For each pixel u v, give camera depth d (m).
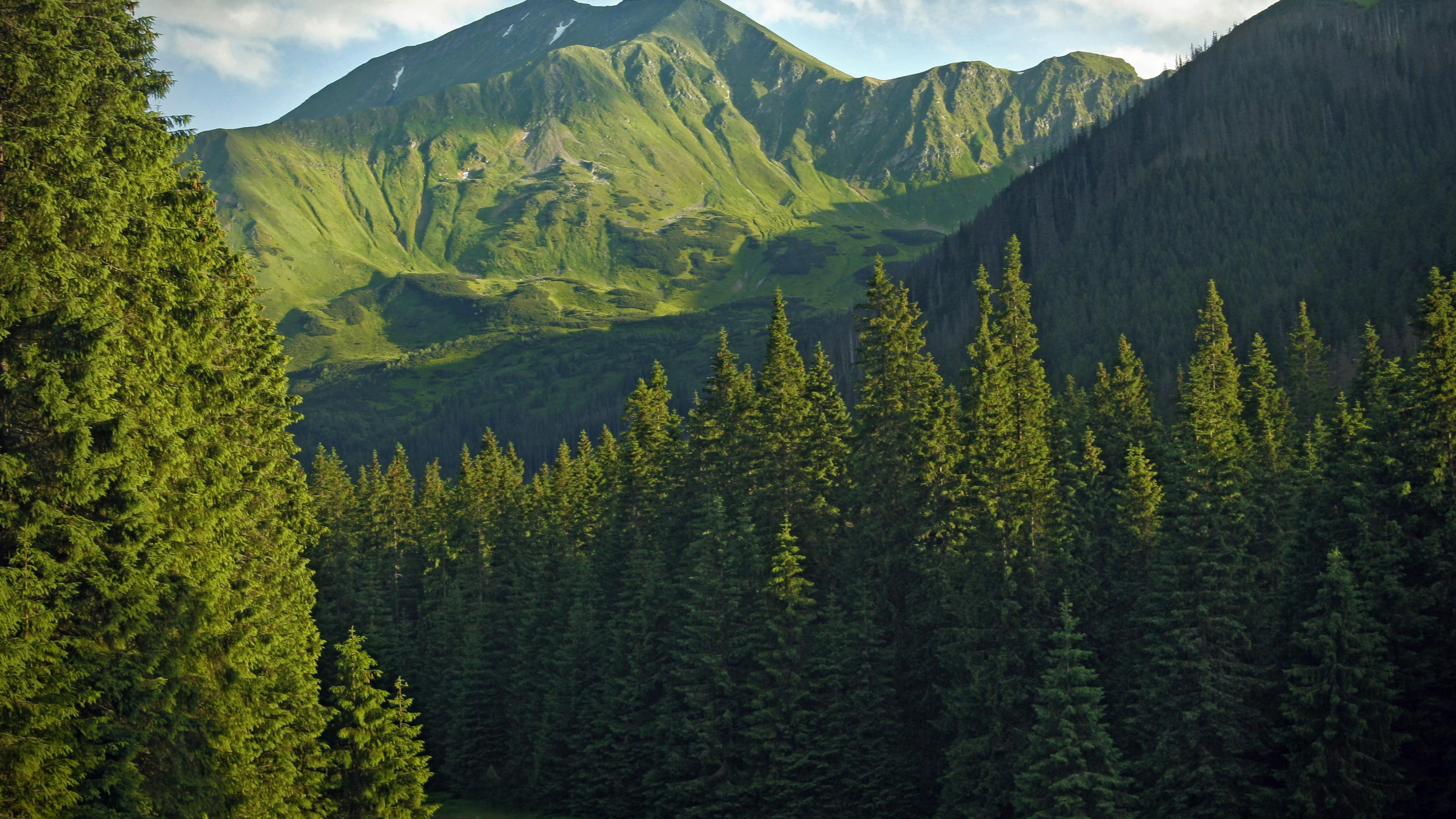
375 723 46.19
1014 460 56.50
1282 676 50.38
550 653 79.94
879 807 58.06
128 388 29.86
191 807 30.03
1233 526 51.34
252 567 38.59
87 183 28.22
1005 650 53.25
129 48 32.03
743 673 63.09
